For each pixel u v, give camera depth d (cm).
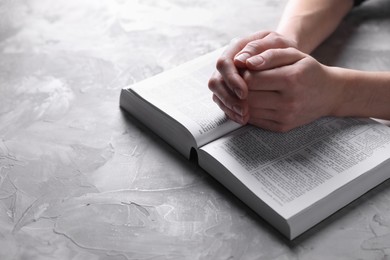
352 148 81
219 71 82
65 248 73
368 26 104
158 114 85
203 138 81
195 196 78
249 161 79
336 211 76
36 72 97
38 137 86
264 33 88
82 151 84
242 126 84
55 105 91
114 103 92
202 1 114
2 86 94
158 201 78
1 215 76
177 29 106
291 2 102
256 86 80
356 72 86
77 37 105
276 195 75
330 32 100
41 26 108
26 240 74
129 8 112
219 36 104
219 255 72
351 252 72
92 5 113
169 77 91
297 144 81
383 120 88
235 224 75
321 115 85
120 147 85
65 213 76
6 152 84
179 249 73
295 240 74
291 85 80
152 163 83
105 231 75
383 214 76
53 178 81
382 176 79
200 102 86
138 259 72
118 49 102
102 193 79
